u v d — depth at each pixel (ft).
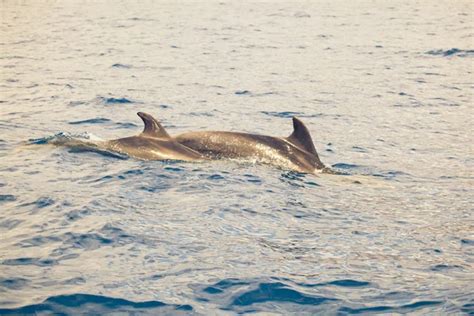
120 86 200.54
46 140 122.83
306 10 522.88
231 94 190.80
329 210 92.02
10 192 93.66
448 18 464.24
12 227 80.33
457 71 243.40
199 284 65.92
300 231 82.99
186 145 114.83
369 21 439.63
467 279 68.74
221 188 98.73
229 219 86.17
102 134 138.00
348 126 154.30
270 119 159.63
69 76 219.00
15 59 257.34
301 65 253.44
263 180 103.50
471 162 125.18
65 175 102.22
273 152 113.29
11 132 134.92
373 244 79.25
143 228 81.30
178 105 172.76
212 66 247.09
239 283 66.33
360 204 95.55
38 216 84.33
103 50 288.51
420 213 92.73
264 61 262.26
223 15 474.49
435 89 206.28
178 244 76.59
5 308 59.52
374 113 169.89
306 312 61.00
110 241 76.48
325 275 69.05
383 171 117.29
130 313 59.77
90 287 64.28
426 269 71.61
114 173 103.40
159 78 218.18
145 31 368.89
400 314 60.59
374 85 211.82
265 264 71.41
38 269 68.13
